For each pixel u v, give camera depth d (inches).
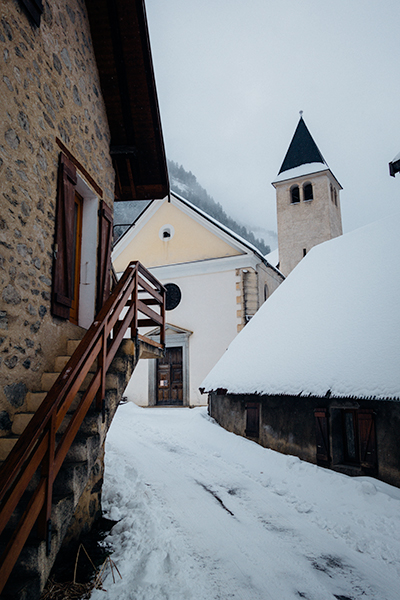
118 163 263.4
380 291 307.6
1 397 133.2
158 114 247.4
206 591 126.4
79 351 123.1
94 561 141.9
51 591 121.6
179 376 653.3
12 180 141.4
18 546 90.1
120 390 168.6
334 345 291.7
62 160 178.4
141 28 224.7
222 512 199.8
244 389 330.0
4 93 138.2
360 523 185.0
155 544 153.9
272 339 364.8
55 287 168.6
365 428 241.8
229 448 333.7
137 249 719.7
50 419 104.3
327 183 1074.1
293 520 192.4
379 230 388.8
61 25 187.3
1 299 134.2
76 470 122.6
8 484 84.7
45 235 163.9
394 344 249.6
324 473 243.3
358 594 130.1
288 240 1095.0
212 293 651.5
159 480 251.3
